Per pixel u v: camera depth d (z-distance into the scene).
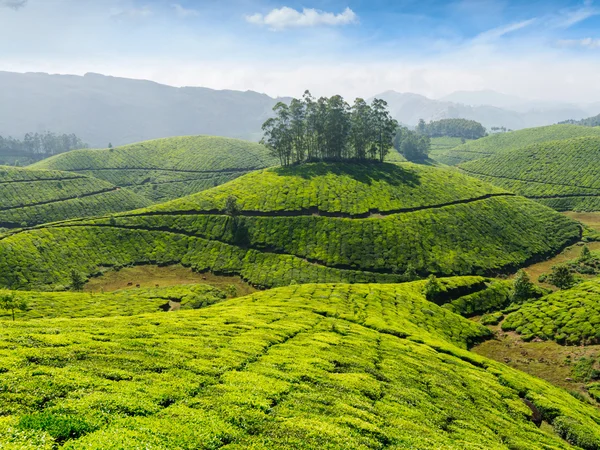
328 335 58.75
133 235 161.75
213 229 165.12
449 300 111.31
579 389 68.25
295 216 168.38
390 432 28.67
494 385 53.66
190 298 113.00
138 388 27.47
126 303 105.69
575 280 122.44
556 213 198.38
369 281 136.62
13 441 17.62
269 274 138.62
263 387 32.06
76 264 142.50
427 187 198.12
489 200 195.12
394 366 48.75
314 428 25.73
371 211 173.25
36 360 29.91
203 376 32.78
